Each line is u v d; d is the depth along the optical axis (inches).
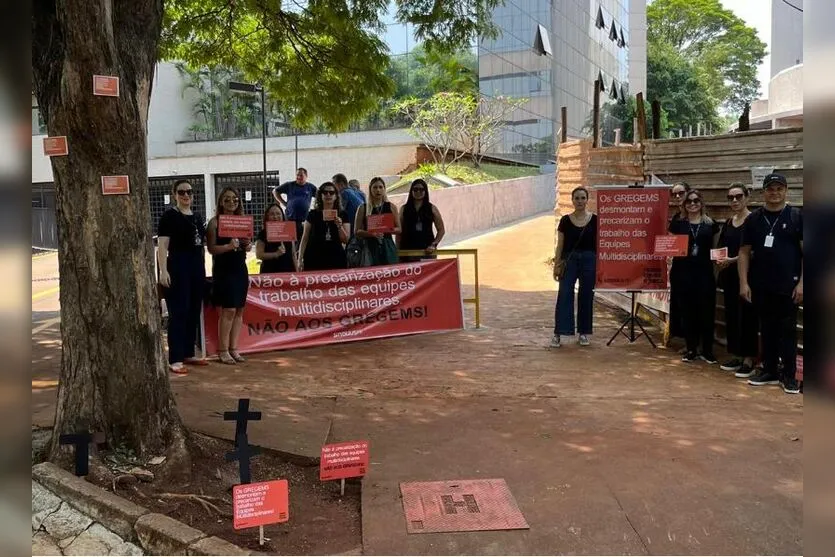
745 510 164.1
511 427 223.5
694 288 307.4
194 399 251.0
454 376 290.8
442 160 1045.8
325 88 467.2
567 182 619.8
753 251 268.2
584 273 343.6
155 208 1208.2
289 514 166.4
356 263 380.2
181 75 1347.2
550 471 187.5
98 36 170.1
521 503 169.0
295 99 481.7
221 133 1370.6
